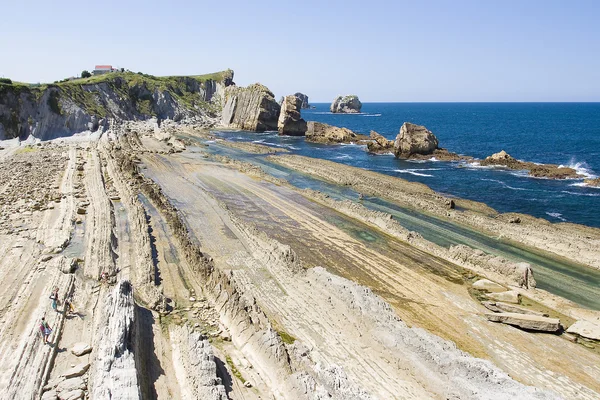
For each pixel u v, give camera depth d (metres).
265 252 34.50
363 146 104.31
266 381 19.66
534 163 77.94
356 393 18.05
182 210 45.88
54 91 101.00
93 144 87.00
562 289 32.09
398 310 27.91
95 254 32.19
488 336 25.53
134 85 137.25
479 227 44.69
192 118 147.00
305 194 55.16
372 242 39.53
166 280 29.92
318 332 24.30
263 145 104.19
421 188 59.34
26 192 49.19
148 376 19.05
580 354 24.19
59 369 19.62
